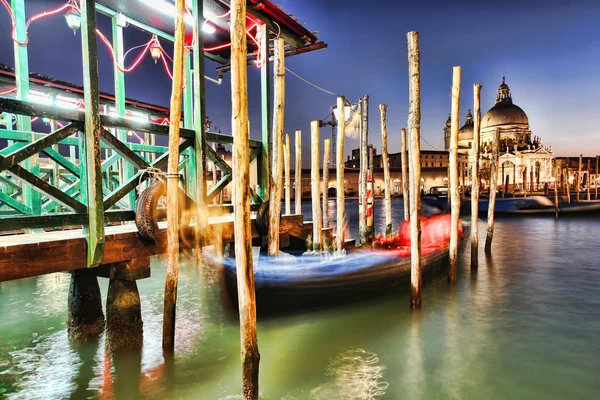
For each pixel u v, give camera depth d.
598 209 32.59
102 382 5.45
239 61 4.27
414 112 7.64
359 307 8.20
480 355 6.44
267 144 8.40
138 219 5.72
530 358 6.34
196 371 5.78
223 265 8.36
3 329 7.31
